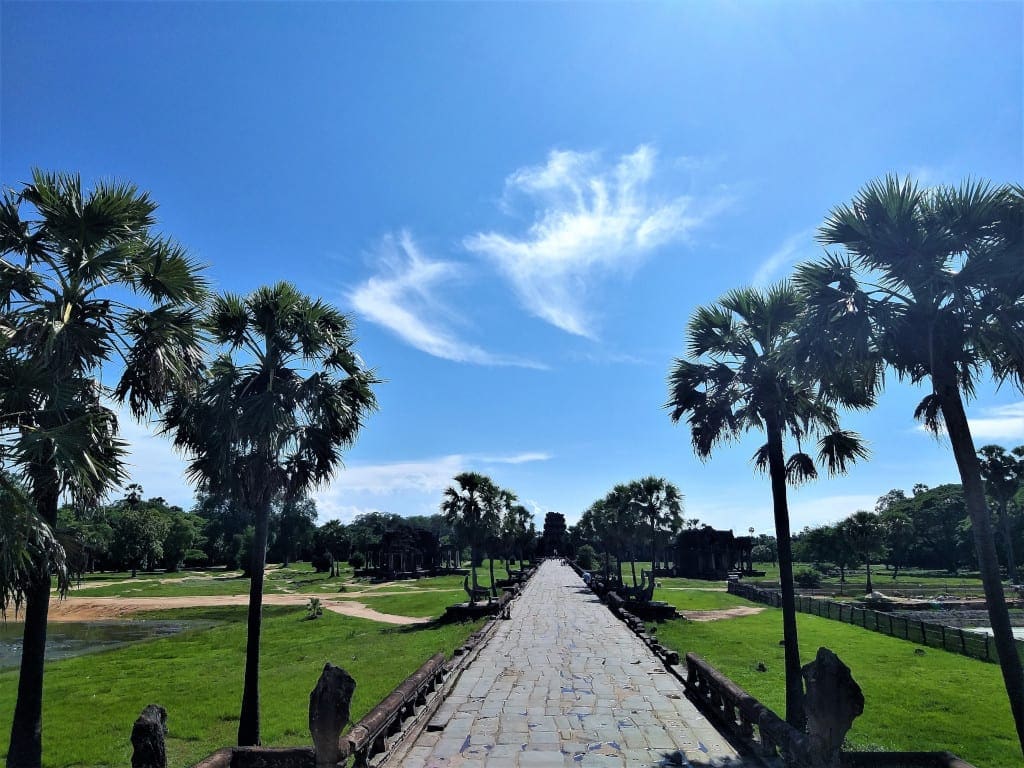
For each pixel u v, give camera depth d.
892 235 8.20
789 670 11.03
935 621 33.16
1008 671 7.36
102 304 9.11
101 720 14.19
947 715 12.70
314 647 25.09
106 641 34.38
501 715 10.39
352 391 13.86
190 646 28.14
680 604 38.50
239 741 11.48
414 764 8.01
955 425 8.14
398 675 16.47
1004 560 63.28
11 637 34.03
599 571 64.19
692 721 10.02
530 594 38.03
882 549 63.72
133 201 9.09
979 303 8.12
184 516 104.88
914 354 8.81
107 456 8.95
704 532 70.62
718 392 12.62
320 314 13.26
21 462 7.55
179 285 9.63
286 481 12.73
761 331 12.29
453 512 34.91
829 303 8.80
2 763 11.41
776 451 12.06
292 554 99.75
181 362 9.70
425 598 43.72
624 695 11.82
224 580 74.44
